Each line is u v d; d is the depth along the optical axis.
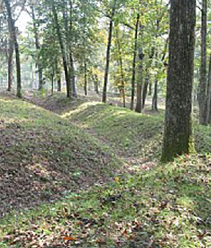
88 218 4.84
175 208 4.66
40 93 33.97
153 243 3.76
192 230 4.07
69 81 27.67
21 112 14.71
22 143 9.30
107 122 17.78
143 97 25.98
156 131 13.77
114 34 25.86
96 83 41.50
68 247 3.91
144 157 11.60
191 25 7.56
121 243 3.84
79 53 25.56
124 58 26.14
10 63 28.03
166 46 17.50
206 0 15.60
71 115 22.66
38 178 7.92
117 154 12.37
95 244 3.88
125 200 5.34
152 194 5.38
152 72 19.03
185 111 7.84
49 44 25.48
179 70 7.70
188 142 7.93
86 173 9.05
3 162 7.99
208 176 5.96
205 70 16.31
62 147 10.07
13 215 6.01
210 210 4.66
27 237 4.39
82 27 25.00
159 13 17.98
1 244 4.25
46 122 12.88
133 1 19.03
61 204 6.10
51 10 24.44
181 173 6.30
